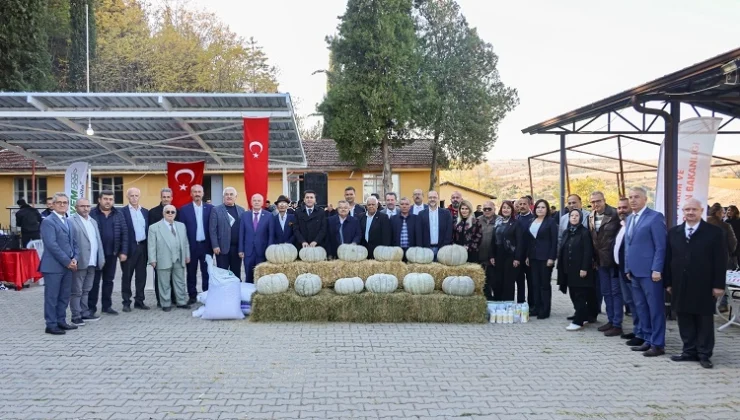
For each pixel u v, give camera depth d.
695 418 4.59
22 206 13.72
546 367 6.03
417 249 8.80
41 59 23.81
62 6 31.70
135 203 9.02
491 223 9.34
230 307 8.20
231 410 4.68
